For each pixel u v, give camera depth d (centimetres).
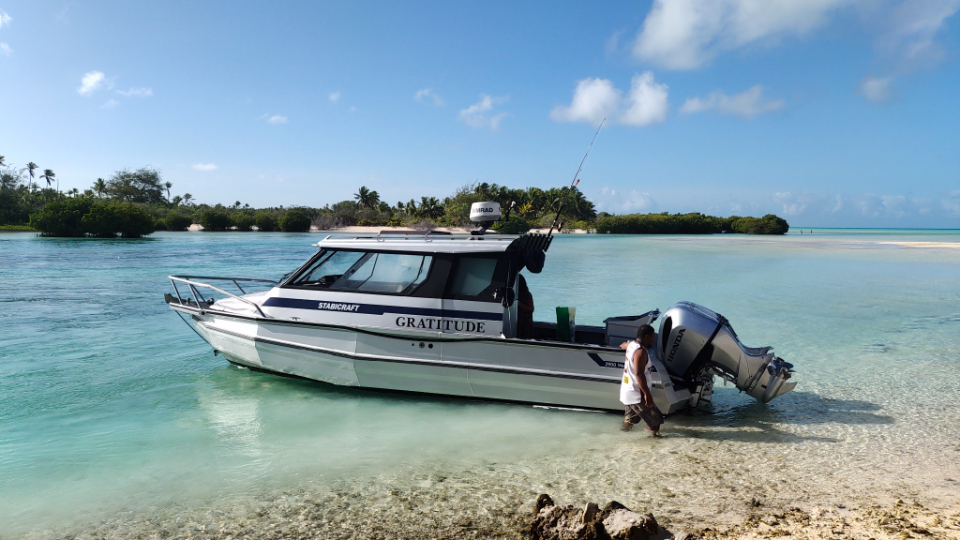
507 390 661
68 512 429
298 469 508
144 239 6047
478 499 446
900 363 913
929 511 398
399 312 686
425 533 390
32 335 1100
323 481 483
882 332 1174
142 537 391
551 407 663
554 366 643
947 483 461
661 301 1598
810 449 551
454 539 380
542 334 791
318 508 432
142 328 1176
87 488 470
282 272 2345
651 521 352
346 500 446
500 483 477
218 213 9625
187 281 816
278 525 405
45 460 528
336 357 697
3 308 1420
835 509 410
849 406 695
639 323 690
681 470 501
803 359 944
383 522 408
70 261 2908
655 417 582
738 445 564
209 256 3325
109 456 537
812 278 2258
